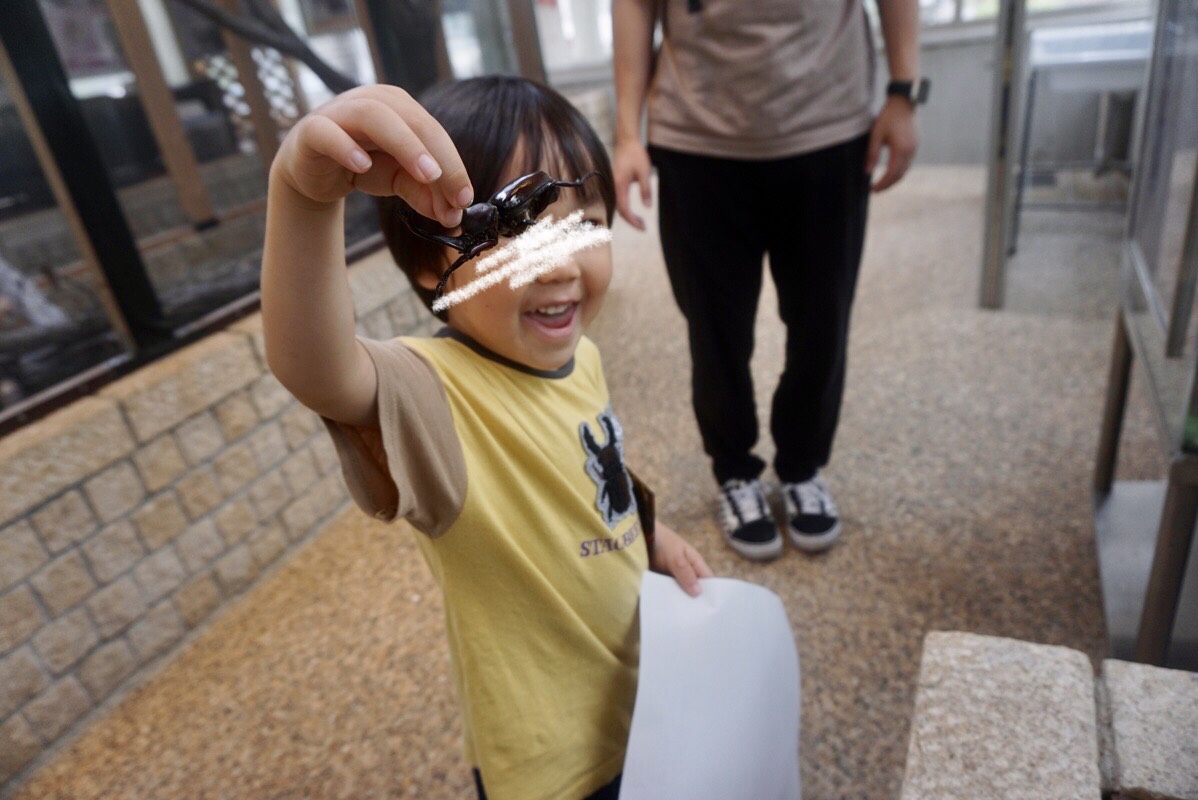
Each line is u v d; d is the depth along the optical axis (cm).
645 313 314
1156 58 134
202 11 183
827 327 153
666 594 84
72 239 175
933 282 317
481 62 315
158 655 169
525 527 73
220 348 179
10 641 144
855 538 174
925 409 222
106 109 197
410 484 63
